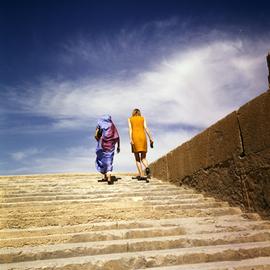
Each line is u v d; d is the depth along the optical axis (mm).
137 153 8070
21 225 4285
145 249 3674
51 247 3637
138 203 5445
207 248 3594
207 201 5855
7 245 3717
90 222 4492
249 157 5070
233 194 5461
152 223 4371
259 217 4699
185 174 7246
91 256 3482
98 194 6254
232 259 3420
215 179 6055
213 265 3229
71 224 4426
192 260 3371
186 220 4562
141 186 7203
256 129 4914
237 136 5398
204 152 6500
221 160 5863
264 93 4750
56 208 4941
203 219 4629
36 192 6539
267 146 4656
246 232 4027
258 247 3523
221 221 4594
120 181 8016
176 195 6199
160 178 8703
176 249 3639
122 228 4281
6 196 6203
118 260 3312
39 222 4340
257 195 4859
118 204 5324
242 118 5285
